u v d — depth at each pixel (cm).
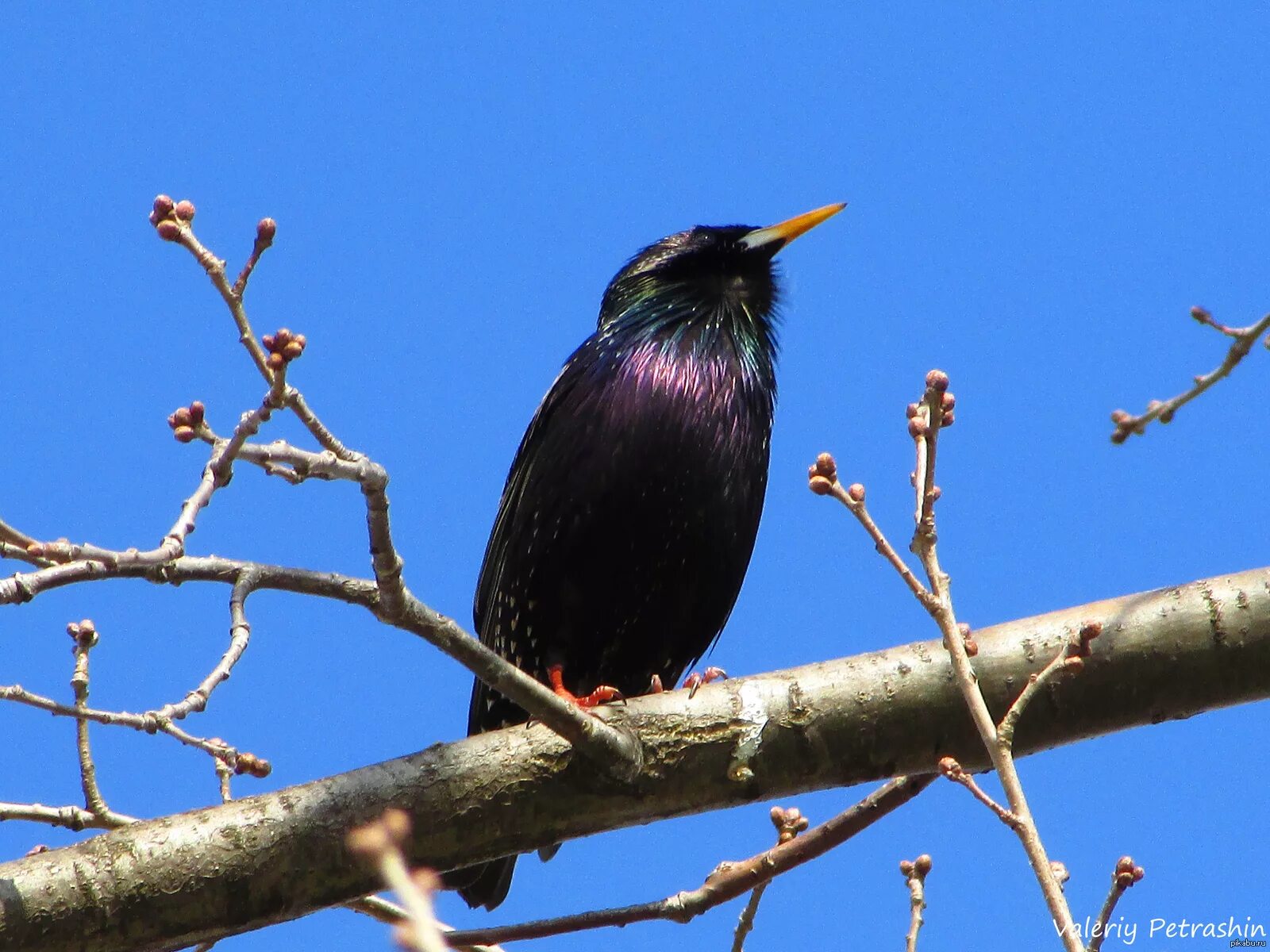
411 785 884
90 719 741
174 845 847
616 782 897
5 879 824
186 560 738
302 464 686
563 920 927
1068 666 705
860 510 720
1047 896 630
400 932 391
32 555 691
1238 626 907
